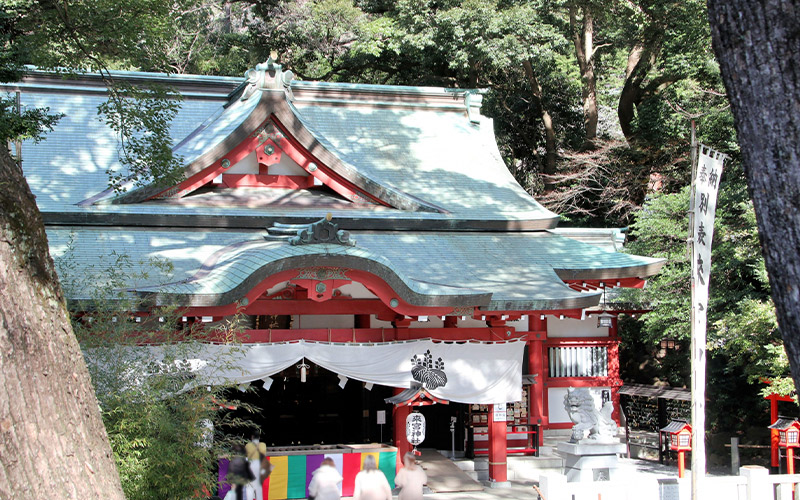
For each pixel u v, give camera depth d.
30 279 4.80
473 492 16.27
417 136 22.19
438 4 29.94
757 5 3.93
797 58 3.82
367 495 12.31
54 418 4.61
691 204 11.48
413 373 15.66
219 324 14.16
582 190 31.28
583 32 31.94
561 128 35.50
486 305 14.88
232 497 13.76
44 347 4.68
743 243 19.45
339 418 20.16
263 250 14.27
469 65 30.89
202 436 10.62
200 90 21.25
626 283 18.30
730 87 4.11
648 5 28.22
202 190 17.39
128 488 9.17
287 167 17.92
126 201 16.45
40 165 18.09
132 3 12.54
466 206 19.52
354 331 15.93
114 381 9.96
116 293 12.84
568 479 15.57
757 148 3.96
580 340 20.59
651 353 28.02
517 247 18.69
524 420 19.19
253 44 34.38
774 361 16.52
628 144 30.16
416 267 16.91
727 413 22.89
